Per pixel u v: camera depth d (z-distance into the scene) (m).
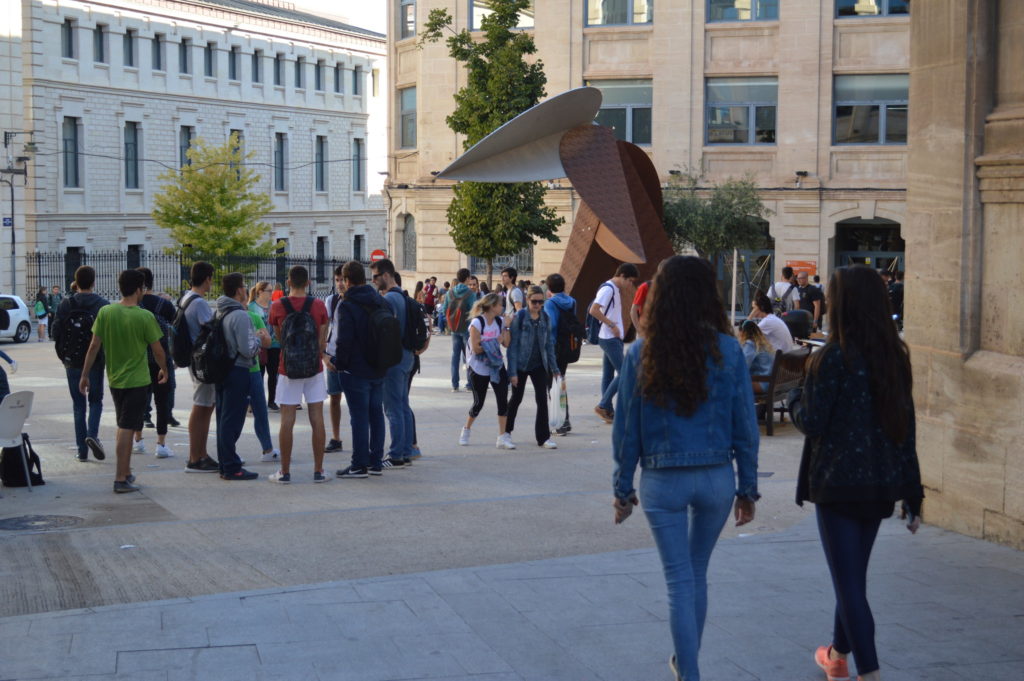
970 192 7.94
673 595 4.84
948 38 8.14
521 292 21.08
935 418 8.33
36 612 6.48
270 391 16.17
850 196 34.50
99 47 56.75
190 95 61.41
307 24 69.19
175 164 60.88
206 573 7.36
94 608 6.34
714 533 4.97
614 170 19.39
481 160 19.56
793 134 35.00
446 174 19.66
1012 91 7.80
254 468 11.59
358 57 73.94
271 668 5.40
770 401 13.20
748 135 35.78
